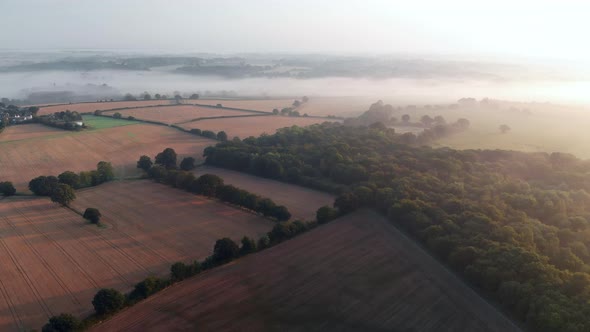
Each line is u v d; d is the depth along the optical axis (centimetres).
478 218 8719
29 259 8288
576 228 8781
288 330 6112
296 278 7450
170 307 6644
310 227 9556
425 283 7312
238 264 7969
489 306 6700
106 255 8456
